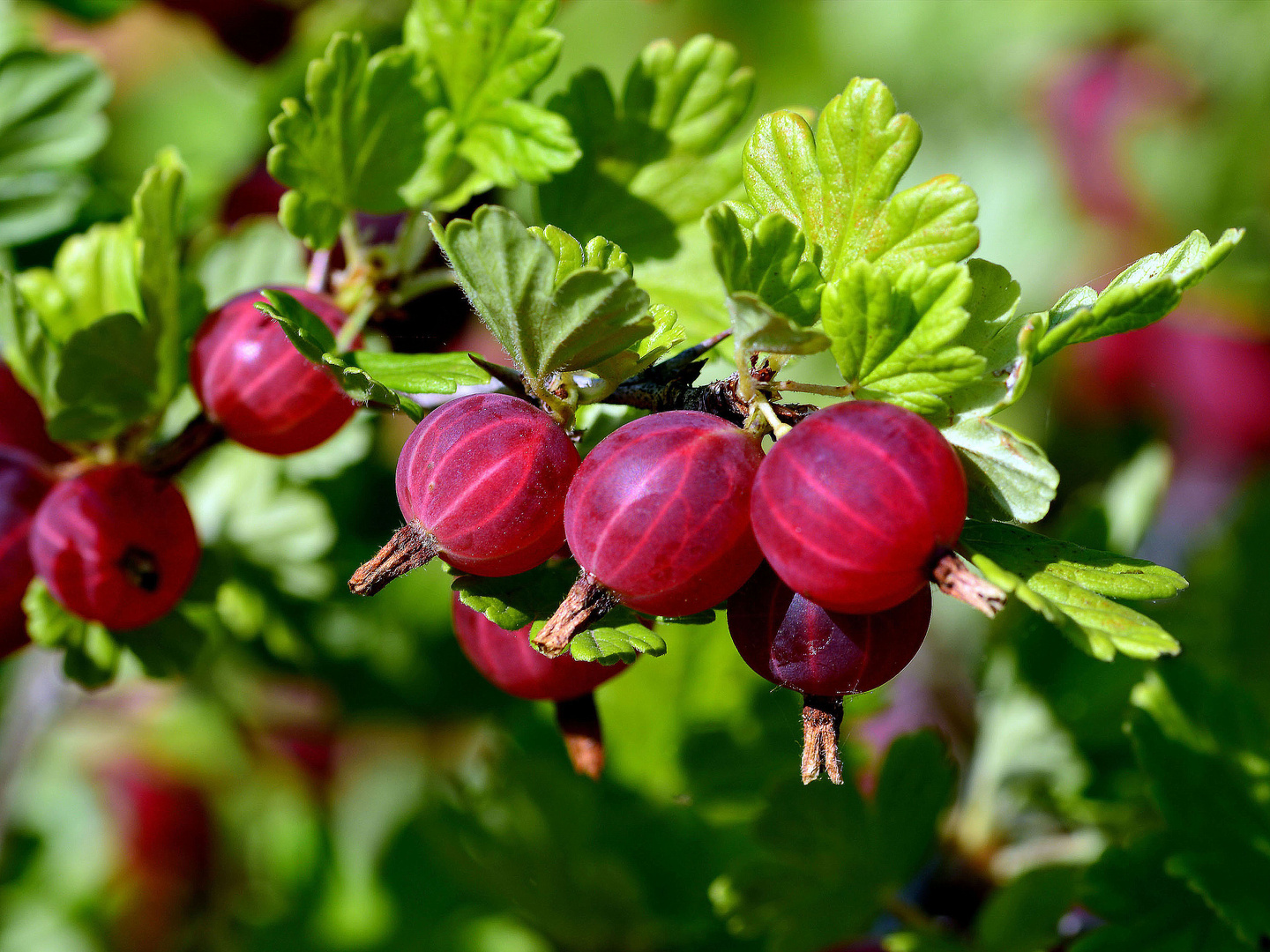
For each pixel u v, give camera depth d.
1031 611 0.32
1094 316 0.24
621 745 0.33
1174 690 0.30
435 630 0.39
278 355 0.28
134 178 0.41
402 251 0.29
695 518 0.24
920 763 0.31
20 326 0.29
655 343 0.26
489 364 0.26
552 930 0.33
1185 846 0.29
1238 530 0.40
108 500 0.28
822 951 0.30
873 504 0.23
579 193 0.29
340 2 0.38
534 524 0.24
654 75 0.29
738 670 0.33
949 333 0.24
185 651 0.30
